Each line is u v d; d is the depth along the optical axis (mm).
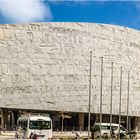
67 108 71938
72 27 73438
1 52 69938
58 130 74000
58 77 71625
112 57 76062
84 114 75750
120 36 77875
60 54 72000
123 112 76750
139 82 79938
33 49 70875
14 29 70688
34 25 71438
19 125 44656
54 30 72312
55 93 71438
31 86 70500
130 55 78812
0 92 69625
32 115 41125
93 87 73688
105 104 74750
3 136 52594
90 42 74312
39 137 39625
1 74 69688
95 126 55406
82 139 50094
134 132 59188
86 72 73250
